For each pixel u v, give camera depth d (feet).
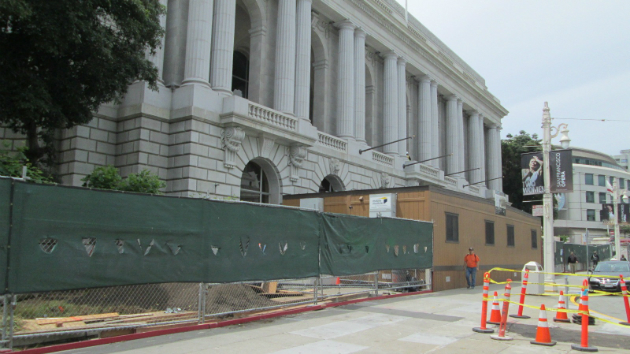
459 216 78.69
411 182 132.98
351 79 116.88
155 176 61.87
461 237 78.54
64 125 58.65
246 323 37.96
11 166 46.55
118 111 77.00
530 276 65.41
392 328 37.83
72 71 54.95
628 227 282.97
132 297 36.88
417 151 152.35
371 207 74.90
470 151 190.19
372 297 55.16
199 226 35.32
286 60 97.25
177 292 38.78
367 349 30.45
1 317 28.94
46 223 26.99
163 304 38.24
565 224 327.47
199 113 76.33
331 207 79.41
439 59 157.48
